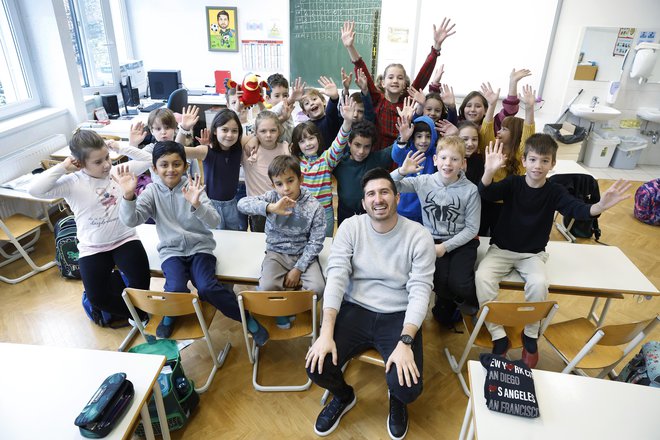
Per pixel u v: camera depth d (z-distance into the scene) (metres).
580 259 2.38
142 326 2.10
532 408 1.34
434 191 2.28
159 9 5.64
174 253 2.22
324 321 1.83
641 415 1.37
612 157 5.88
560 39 5.25
